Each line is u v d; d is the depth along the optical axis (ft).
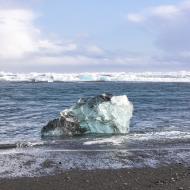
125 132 98.58
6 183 51.62
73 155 67.72
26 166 60.29
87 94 280.72
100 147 75.72
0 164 61.41
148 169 58.39
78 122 97.09
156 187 48.80
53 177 54.19
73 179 53.16
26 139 90.02
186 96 253.44
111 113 96.99
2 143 81.82
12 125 115.34
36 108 164.55
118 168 59.06
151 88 423.64
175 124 115.44
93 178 53.57
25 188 49.60
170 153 69.67
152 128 106.83
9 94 282.36
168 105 178.70
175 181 51.03
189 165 60.95
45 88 415.23
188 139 85.51
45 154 68.59
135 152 70.33
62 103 189.67
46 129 97.45
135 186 49.73
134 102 196.44
